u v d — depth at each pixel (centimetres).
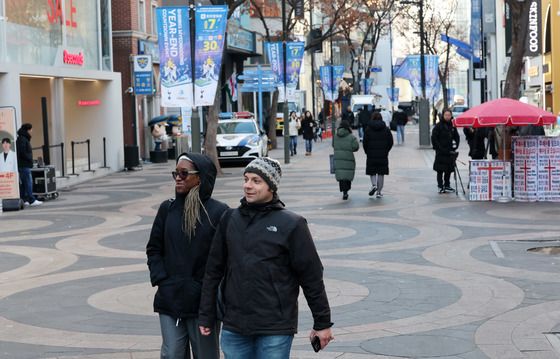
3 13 3145
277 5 8138
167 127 5347
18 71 3192
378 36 9281
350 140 2673
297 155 5203
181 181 775
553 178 2531
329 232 2025
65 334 1149
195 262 768
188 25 2844
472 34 9831
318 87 11125
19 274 1616
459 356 1001
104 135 4291
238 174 3844
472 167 2586
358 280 1462
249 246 682
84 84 4281
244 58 7569
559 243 1797
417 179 3350
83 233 2144
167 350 772
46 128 3253
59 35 3700
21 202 2753
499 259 1633
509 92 2972
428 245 1814
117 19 4962
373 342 1069
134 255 1784
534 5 5153
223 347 693
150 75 4722
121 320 1219
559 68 5119
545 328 1114
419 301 1291
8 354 1059
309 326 1154
